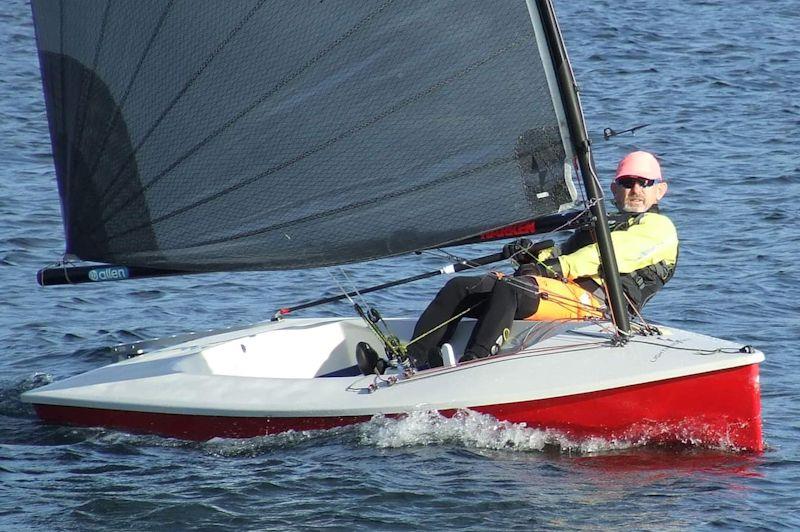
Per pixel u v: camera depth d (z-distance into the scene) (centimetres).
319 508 1855
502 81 2092
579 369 2116
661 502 1875
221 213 2223
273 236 2212
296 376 2503
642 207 2334
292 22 2136
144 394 2267
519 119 2100
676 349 2144
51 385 2384
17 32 7406
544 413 2095
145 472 2041
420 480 1953
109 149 2250
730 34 7238
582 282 2331
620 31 7319
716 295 3197
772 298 3158
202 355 2366
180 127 2206
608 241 2169
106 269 2291
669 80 6169
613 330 2225
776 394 2442
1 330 3009
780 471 2012
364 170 2164
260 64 2161
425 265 3597
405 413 2109
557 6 8081
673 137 5097
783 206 4078
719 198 4203
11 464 2095
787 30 7362
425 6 2094
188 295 3362
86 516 1856
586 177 2133
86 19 2228
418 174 2145
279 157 2184
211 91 2184
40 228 3909
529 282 2269
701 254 3591
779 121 5369
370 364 2242
